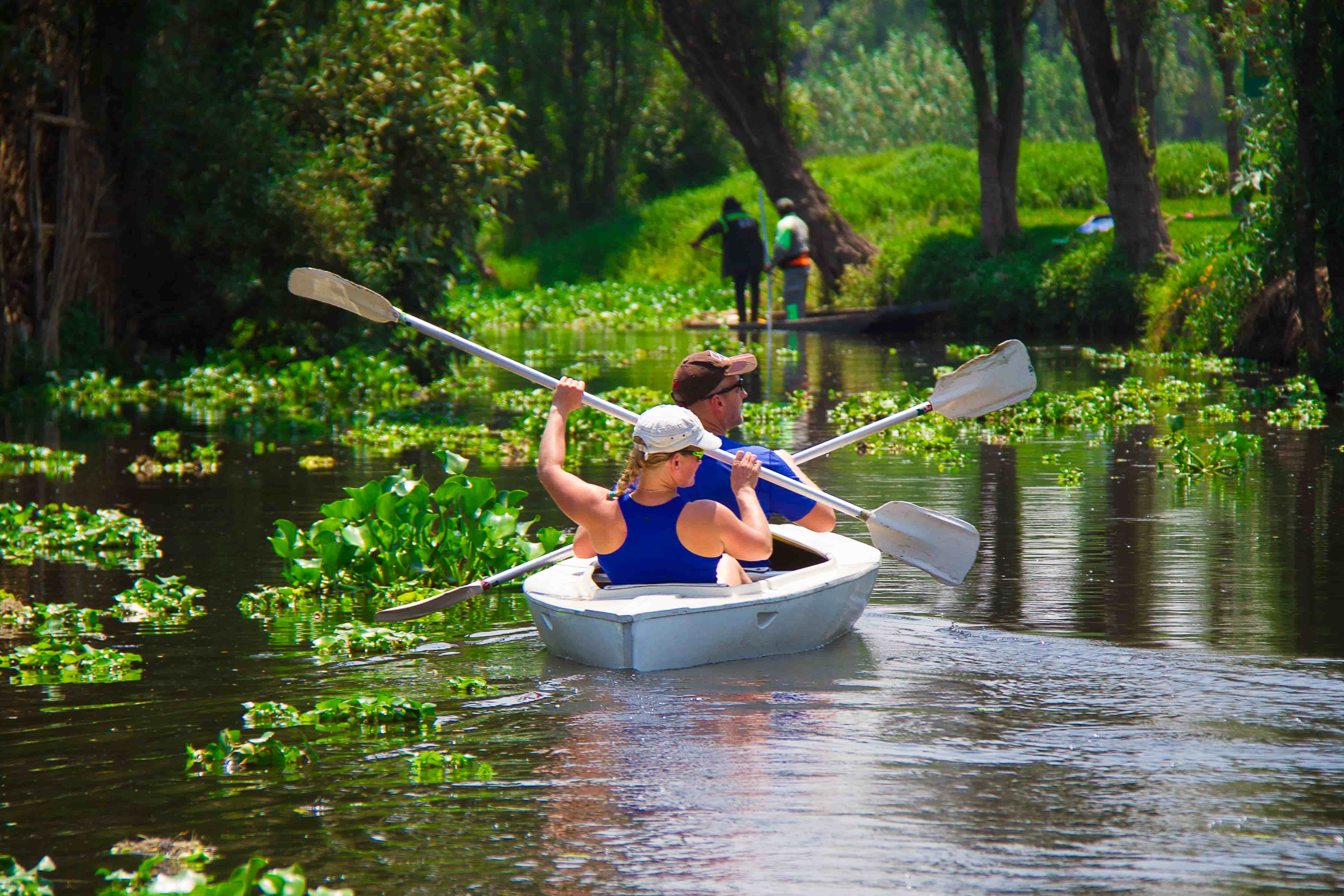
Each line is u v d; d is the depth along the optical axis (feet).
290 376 157.17
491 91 172.35
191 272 163.73
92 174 157.89
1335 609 53.67
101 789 35.22
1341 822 32.19
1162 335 198.39
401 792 34.63
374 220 164.76
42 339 153.17
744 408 131.23
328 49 161.07
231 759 37.09
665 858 30.37
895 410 127.03
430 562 61.87
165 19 154.30
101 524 73.31
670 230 406.00
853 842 31.12
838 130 521.24
